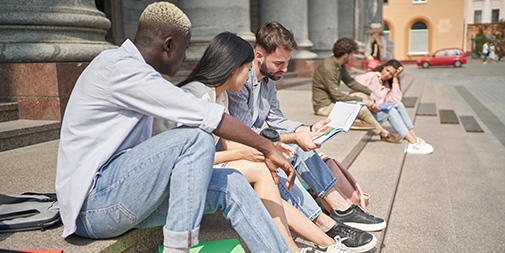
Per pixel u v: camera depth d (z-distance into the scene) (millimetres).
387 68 6023
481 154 5605
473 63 39125
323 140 2604
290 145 2826
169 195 1843
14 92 4711
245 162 2287
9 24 4633
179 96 1813
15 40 4648
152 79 1804
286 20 13633
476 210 3584
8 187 2877
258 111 2977
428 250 2824
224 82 2191
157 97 1790
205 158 1812
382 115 5699
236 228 1993
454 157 5441
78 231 1965
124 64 1795
